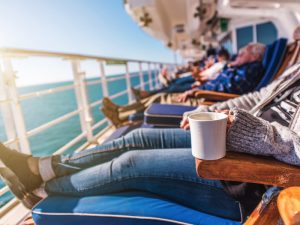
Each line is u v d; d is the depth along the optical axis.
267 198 0.61
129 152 0.88
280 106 0.96
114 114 2.31
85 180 0.87
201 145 0.59
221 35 8.43
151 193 0.85
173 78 6.25
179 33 7.96
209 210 0.81
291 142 0.66
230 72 2.38
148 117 1.58
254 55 2.38
